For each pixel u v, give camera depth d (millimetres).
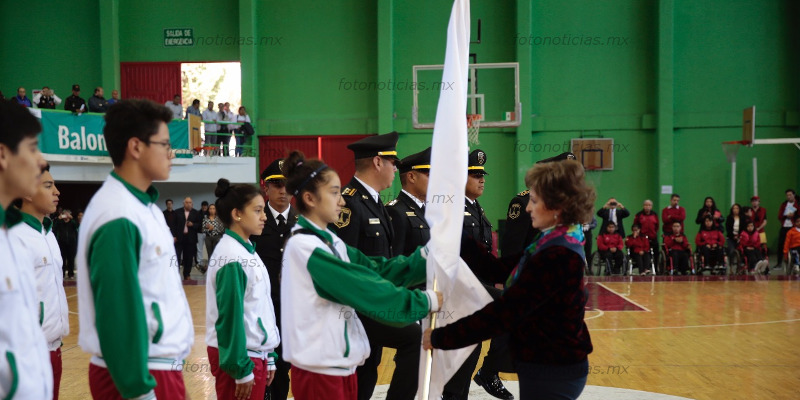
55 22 16953
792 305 9492
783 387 5117
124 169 2113
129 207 2035
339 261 2523
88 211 2045
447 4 16547
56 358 3418
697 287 11633
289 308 2631
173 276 2230
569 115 16531
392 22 16469
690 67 16344
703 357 6281
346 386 2662
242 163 15742
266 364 3309
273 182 4035
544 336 2359
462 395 3908
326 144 16906
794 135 16141
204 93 17000
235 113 17047
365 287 2480
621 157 16391
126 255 1954
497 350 4398
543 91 16578
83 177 13477
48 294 3330
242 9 16578
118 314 1903
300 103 16953
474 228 4680
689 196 16391
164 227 2225
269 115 17016
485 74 16438
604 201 16484
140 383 1903
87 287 2039
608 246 13641
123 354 1896
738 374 5566
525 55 16141
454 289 2775
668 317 8641
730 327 7895
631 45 16359
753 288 11383
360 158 3814
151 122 2109
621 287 11727
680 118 16281
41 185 3268
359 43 16797
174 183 16000
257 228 3223
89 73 16953
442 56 16578
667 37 15898
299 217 2744
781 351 6535
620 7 16359
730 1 16203
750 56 16219
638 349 6688
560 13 16500
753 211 13961
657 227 13859
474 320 2371
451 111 2818
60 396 4953
